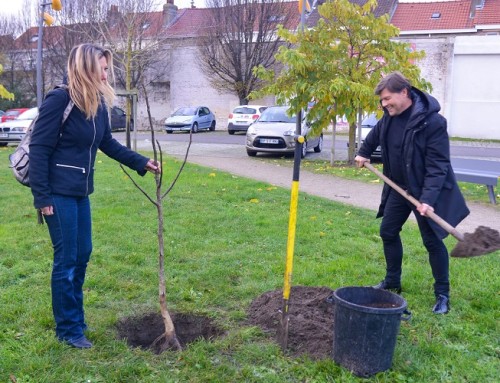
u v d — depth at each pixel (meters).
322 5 12.60
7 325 4.02
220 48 32.69
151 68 36.28
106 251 5.82
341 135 27.89
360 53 12.87
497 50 27.31
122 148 3.90
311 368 3.43
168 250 5.90
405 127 4.26
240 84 32.56
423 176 4.21
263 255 5.78
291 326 3.95
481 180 8.98
